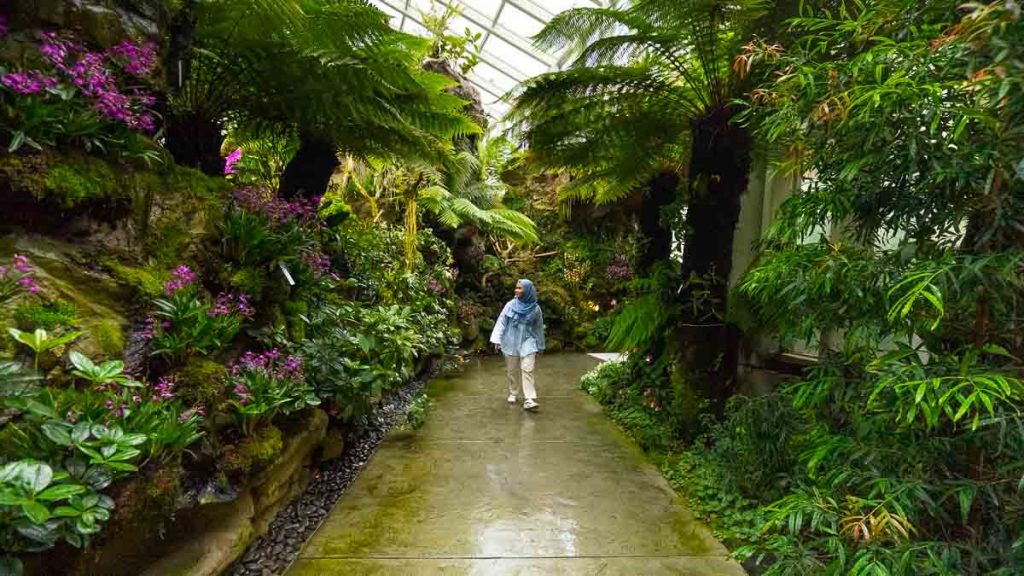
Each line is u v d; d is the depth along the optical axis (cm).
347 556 202
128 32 198
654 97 343
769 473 222
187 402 177
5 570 103
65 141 164
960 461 128
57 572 122
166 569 157
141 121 193
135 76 199
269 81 293
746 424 226
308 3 261
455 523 229
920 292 107
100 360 154
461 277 787
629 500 253
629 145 393
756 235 372
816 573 138
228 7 250
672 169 459
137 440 129
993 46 98
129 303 176
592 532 222
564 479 279
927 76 118
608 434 357
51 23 171
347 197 669
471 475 285
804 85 138
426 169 449
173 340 177
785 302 177
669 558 202
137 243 189
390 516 236
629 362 436
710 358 313
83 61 167
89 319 159
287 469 234
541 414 409
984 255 108
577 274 853
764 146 317
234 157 324
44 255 155
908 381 111
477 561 199
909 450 126
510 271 844
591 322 805
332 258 393
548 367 636
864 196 137
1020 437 107
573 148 405
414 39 322
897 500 121
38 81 156
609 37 302
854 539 130
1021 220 111
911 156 115
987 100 109
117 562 143
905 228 138
